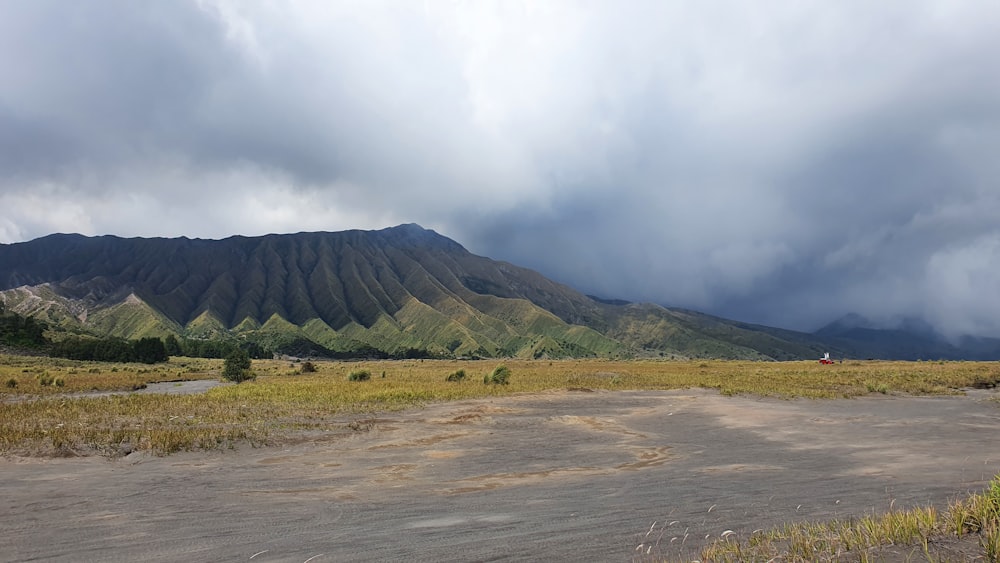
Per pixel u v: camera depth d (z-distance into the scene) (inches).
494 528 341.7
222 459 581.3
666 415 1002.7
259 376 2455.7
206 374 2938.0
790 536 289.6
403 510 390.3
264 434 718.5
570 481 493.7
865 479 488.4
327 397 1230.3
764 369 2758.4
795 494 431.8
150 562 283.3
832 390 1464.1
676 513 376.2
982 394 1437.0
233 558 288.5
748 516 362.9
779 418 962.1
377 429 797.9
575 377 2050.9
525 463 579.2
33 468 521.0
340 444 679.7
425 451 643.5
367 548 302.2
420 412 1002.1
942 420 936.3
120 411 945.5
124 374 2677.2
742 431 820.0
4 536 327.0
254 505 403.9
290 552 297.0
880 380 1774.1
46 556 293.4
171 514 378.0
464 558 282.7
